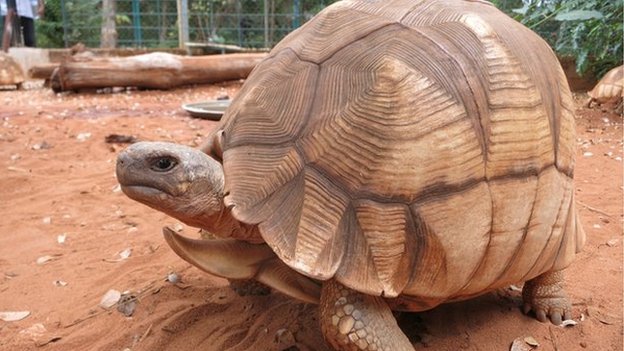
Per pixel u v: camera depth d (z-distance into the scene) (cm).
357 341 51
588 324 68
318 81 53
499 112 52
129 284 81
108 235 101
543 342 65
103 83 281
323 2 396
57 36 508
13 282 84
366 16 57
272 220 49
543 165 55
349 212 49
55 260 91
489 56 54
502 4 230
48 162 151
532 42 60
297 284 55
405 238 49
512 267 55
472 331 66
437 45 52
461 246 50
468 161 50
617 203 111
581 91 255
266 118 54
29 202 120
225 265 55
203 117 209
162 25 434
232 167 52
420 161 49
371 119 49
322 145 50
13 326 72
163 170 53
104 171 143
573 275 80
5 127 194
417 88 50
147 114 225
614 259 85
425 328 66
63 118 214
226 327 68
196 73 297
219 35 418
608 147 159
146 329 69
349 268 47
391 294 48
